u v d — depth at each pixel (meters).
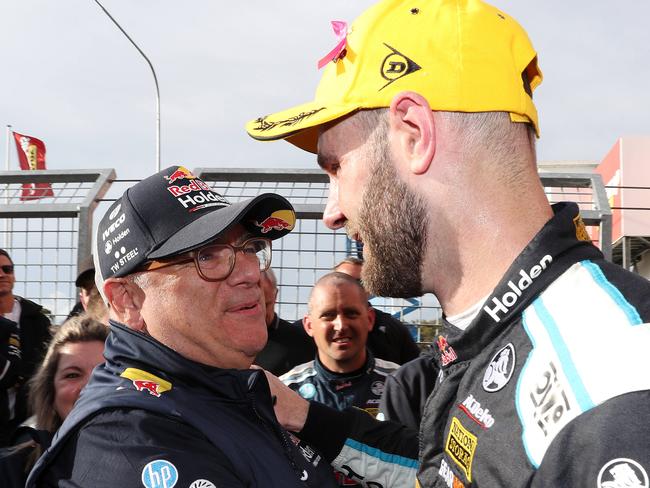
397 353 4.04
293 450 1.60
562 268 1.01
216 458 1.34
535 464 0.88
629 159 10.36
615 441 0.79
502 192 1.09
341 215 1.30
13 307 3.78
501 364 1.01
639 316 0.88
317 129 1.42
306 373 3.38
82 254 4.18
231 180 4.21
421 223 1.13
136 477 1.26
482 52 1.13
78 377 2.32
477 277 1.10
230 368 1.58
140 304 1.55
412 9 1.20
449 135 1.11
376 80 1.17
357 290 3.34
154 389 1.41
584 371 0.87
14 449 2.03
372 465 1.81
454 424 1.06
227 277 1.54
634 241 7.39
